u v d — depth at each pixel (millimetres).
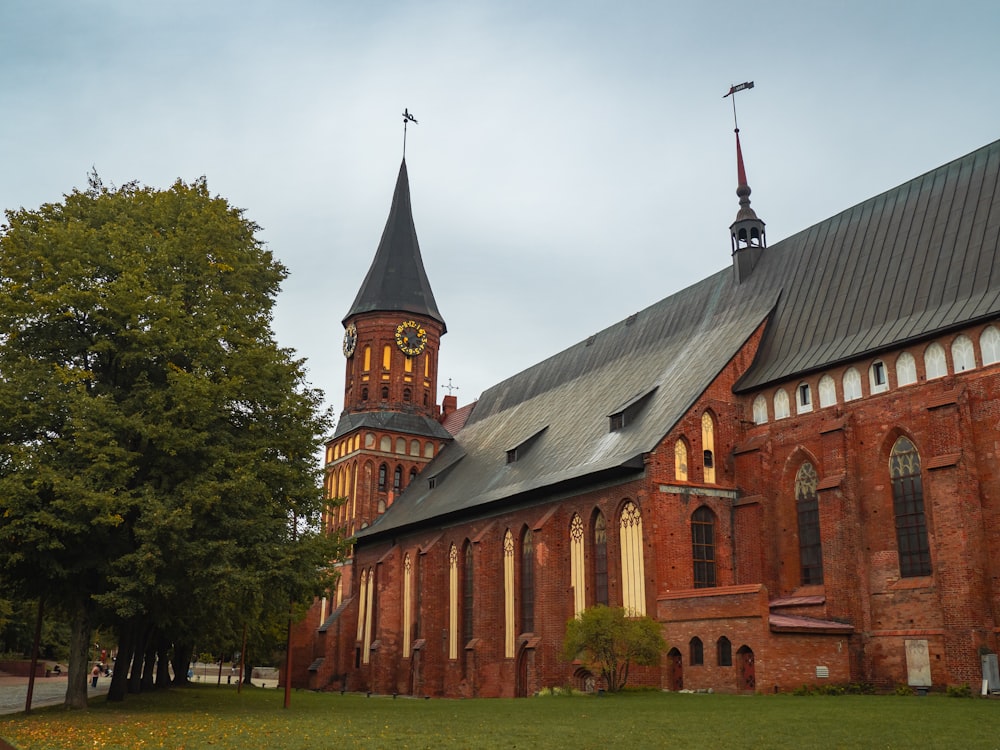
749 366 45375
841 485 37750
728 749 17719
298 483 35469
